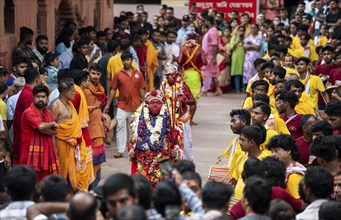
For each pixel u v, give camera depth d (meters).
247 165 13.55
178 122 20.48
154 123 19.48
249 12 47.94
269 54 30.69
